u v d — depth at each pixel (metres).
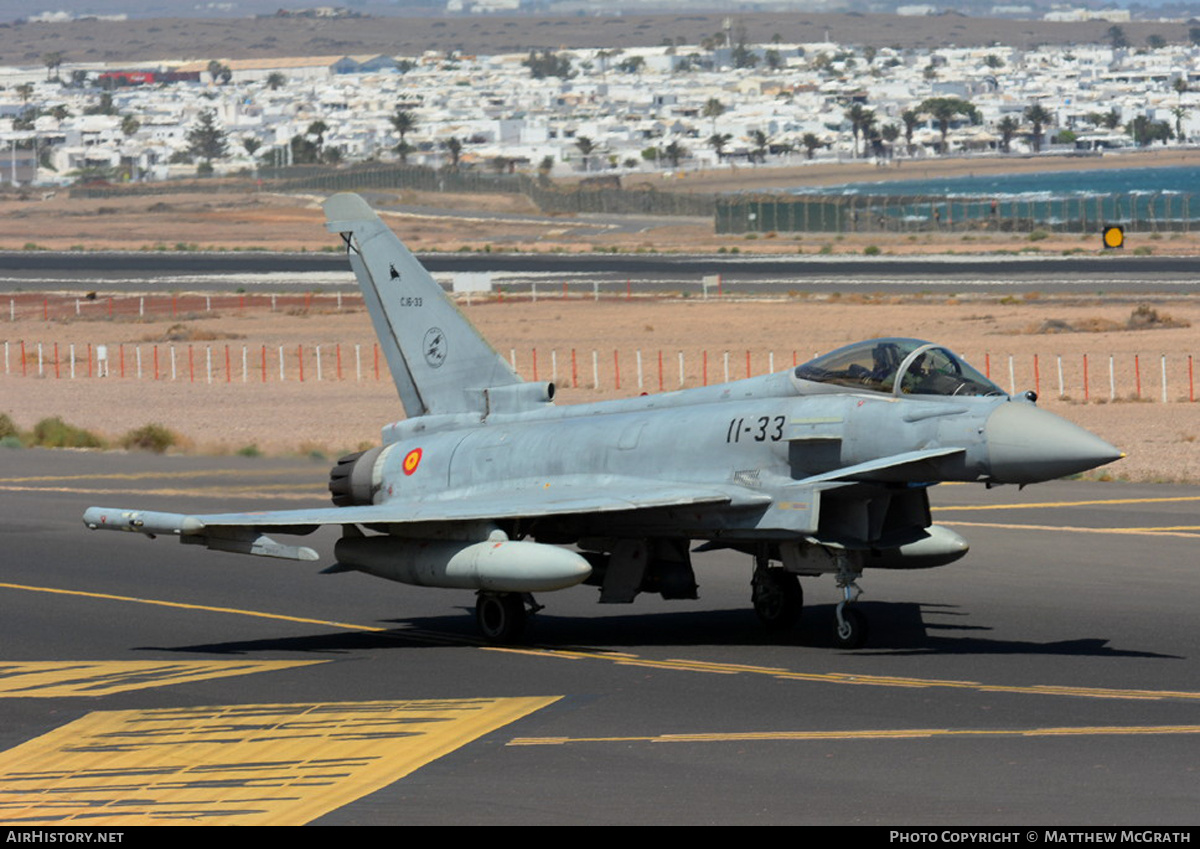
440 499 74.25
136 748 50.84
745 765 46.47
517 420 75.00
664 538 68.81
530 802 43.22
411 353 79.12
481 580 65.44
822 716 52.72
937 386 63.34
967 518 103.50
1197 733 48.88
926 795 42.72
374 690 59.16
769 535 64.50
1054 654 62.28
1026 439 59.03
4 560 95.25
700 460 67.25
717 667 62.09
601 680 60.03
